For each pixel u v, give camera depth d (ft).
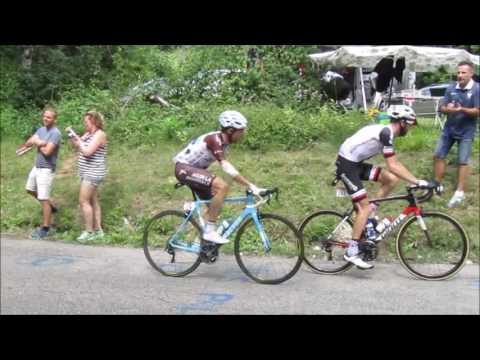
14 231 25.91
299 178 27.37
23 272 19.72
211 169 28.68
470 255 21.53
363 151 18.99
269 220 19.04
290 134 31.68
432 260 19.33
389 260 21.49
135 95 38.40
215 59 41.47
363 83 49.42
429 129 33.78
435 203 24.58
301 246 18.47
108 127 34.58
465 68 23.97
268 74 40.47
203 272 20.08
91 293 17.44
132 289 17.92
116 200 26.76
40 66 42.98
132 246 23.65
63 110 37.29
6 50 43.57
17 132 37.27
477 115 23.90
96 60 43.93
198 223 19.36
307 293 17.62
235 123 18.16
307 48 42.73
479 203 24.50
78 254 22.30
